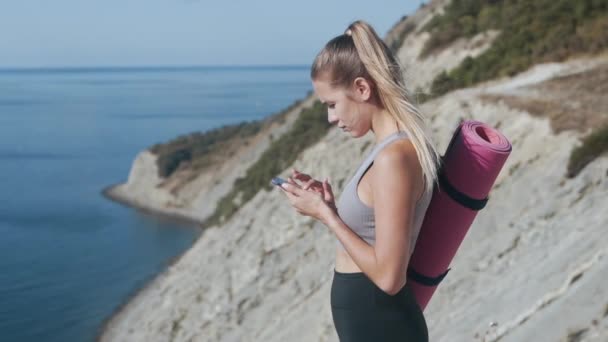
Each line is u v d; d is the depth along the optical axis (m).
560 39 27.00
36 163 112.00
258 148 70.38
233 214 43.62
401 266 2.69
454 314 13.73
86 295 43.09
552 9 29.69
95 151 128.38
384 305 2.93
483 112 23.50
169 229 66.56
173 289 35.72
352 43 2.89
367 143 31.17
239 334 25.62
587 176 15.42
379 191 2.72
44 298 42.56
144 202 79.50
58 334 36.38
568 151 17.59
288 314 23.56
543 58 26.31
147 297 40.19
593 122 18.61
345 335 3.03
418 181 2.76
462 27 37.25
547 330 8.97
